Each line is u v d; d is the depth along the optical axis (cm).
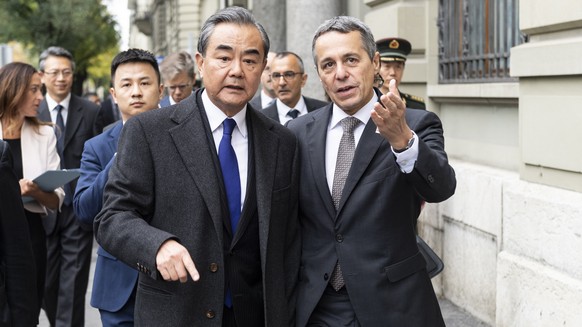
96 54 2758
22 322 332
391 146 300
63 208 595
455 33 705
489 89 613
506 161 614
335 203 325
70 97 689
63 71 683
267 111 667
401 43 600
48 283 605
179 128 309
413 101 607
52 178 491
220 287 302
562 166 493
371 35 327
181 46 2656
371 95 330
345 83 321
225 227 307
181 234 302
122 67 413
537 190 518
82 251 598
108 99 1006
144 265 280
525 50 528
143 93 412
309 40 943
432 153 298
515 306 529
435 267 373
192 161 306
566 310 471
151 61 417
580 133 475
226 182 311
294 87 657
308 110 675
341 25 323
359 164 320
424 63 764
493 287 580
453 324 596
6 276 331
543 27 512
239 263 310
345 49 320
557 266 488
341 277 323
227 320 310
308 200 329
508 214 546
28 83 525
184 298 298
